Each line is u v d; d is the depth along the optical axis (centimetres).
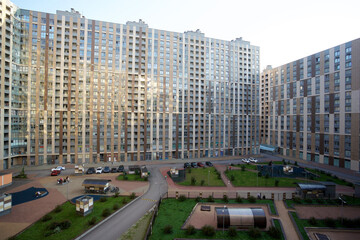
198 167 6975
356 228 2975
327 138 7894
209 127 9275
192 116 8969
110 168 6644
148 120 8200
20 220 2978
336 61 7625
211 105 9338
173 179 5391
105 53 7650
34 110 6900
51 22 7100
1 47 6050
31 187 4547
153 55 8319
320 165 7700
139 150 8056
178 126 8688
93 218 2928
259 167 6725
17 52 6644
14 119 6538
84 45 7412
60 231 2664
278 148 10438
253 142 10219
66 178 4959
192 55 9031
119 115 7769
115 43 7781
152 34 8319
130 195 4000
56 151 7106
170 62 8581
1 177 4494
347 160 7144
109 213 3222
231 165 7288
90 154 7425
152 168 6781
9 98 6328
